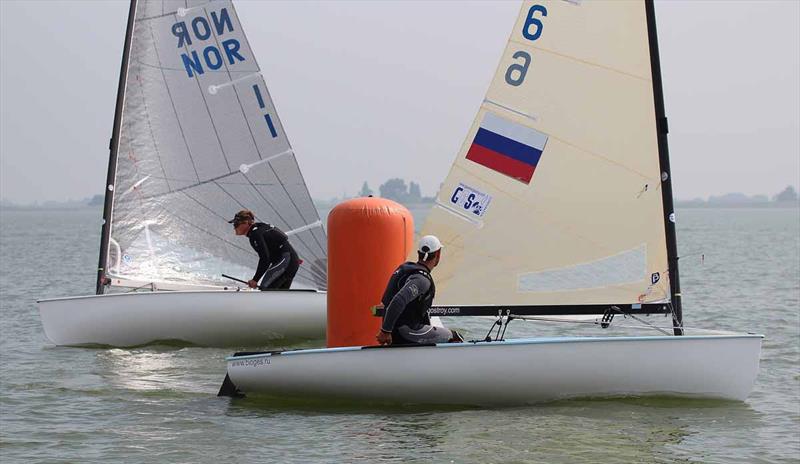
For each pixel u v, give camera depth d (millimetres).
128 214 61000
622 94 40156
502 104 41375
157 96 62000
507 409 37312
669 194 39781
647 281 40062
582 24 40500
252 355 38500
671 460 31281
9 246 193250
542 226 41000
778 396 41156
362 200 42469
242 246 63375
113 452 31812
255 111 63844
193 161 62625
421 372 37094
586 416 36250
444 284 41562
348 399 37844
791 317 69688
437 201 41875
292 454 31500
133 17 61656
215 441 33000
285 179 64500
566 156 40781
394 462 30672
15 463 30594
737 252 167000
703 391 37812
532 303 41094
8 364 48062
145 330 53906
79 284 99000
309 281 65188
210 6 62906
